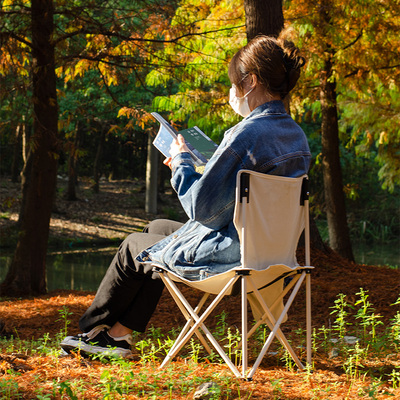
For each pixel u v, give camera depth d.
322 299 5.23
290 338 3.83
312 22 7.67
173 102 8.82
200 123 9.56
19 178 30.55
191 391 2.36
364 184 28.17
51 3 7.93
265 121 2.56
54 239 21.20
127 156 35.03
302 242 7.25
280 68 2.62
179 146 2.70
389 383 2.60
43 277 8.35
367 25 8.17
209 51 8.59
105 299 2.92
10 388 2.33
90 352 2.96
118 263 2.90
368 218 27.86
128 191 31.06
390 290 5.44
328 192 10.09
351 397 2.33
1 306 6.16
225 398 2.28
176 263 2.63
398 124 10.62
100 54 7.98
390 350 3.28
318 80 9.80
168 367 2.68
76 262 16.42
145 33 8.15
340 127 11.67
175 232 2.77
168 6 8.02
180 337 2.78
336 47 8.38
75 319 5.19
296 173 2.61
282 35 2.74
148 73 8.95
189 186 2.58
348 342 3.59
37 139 7.86
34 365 2.88
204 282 2.58
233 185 2.48
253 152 2.48
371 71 8.81
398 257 19.95
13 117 7.93
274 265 2.54
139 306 2.96
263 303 2.55
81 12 7.88
